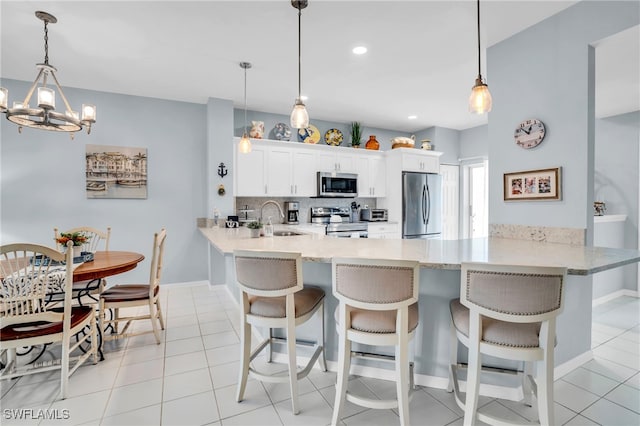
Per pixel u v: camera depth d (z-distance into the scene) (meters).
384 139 5.82
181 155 4.26
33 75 3.38
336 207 5.40
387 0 2.15
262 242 2.61
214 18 2.37
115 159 3.93
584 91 2.16
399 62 3.10
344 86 3.74
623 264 1.67
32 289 1.86
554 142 2.33
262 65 3.16
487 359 1.93
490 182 2.78
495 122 2.72
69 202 3.73
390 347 2.09
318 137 5.15
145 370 2.24
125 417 1.74
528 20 2.38
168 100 4.19
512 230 2.62
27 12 2.28
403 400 1.55
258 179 4.52
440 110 4.68
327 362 2.22
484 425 1.68
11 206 3.50
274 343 2.33
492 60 2.74
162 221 4.18
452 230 5.89
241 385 1.87
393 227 5.19
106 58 3.01
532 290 1.33
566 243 2.29
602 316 3.29
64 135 3.71
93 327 2.30
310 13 2.30
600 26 2.07
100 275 2.30
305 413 1.78
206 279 4.44
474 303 1.43
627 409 1.81
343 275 1.59
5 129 3.46
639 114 4.01
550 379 1.37
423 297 2.02
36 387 2.02
